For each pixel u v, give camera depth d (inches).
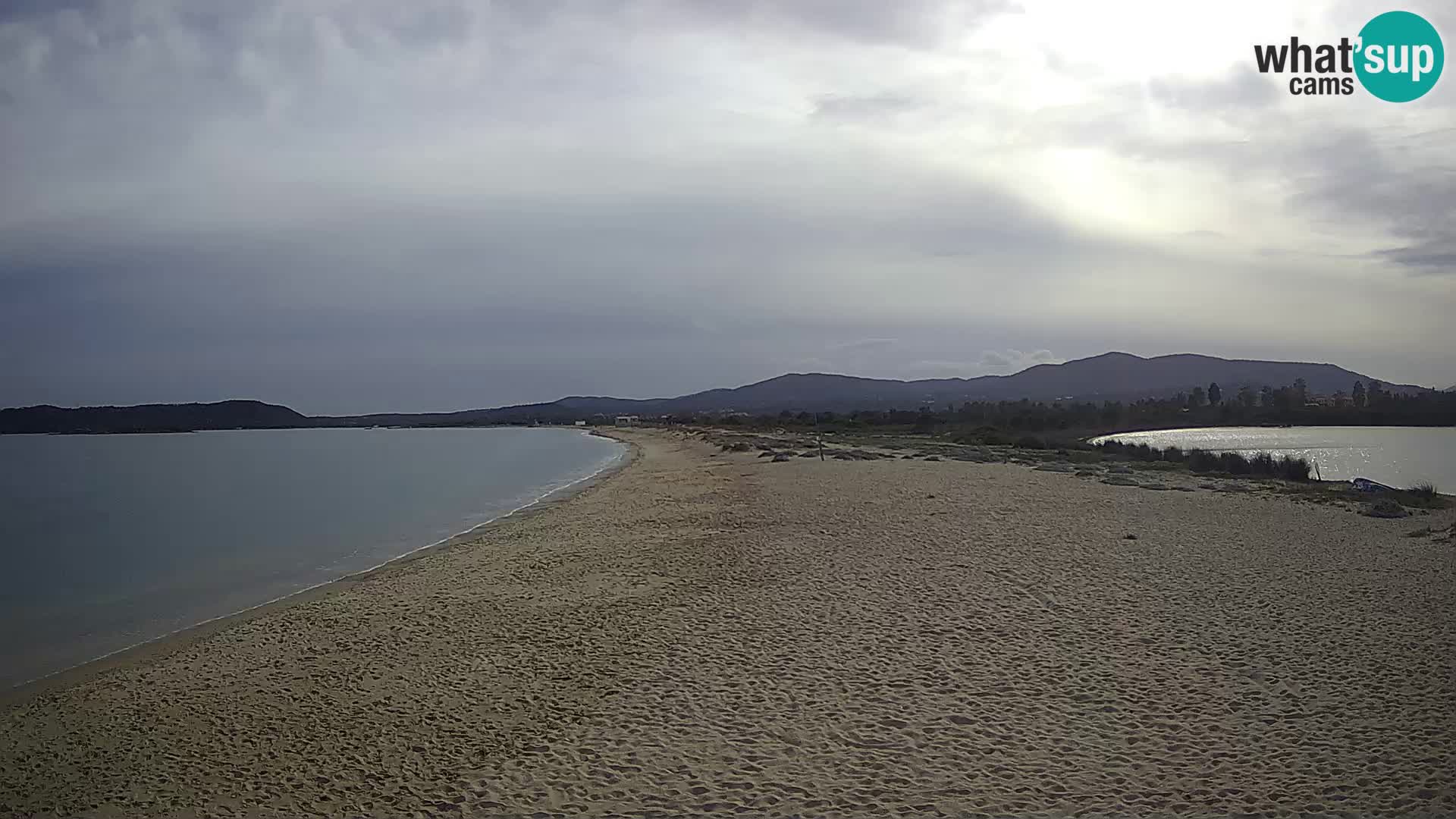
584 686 373.4
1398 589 466.9
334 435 7263.8
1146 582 494.9
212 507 1392.7
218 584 714.8
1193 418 4315.9
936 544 626.8
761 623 445.7
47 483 1967.3
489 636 462.9
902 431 3038.9
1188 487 1021.2
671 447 2687.0
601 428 6314.0
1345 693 311.6
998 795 250.7
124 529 1130.0
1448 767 249.1
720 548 663.8
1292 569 526.0
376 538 954.1
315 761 315.3
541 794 270.5
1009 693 329.4
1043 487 1009.5
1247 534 656.4
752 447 2020.2
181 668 449.1
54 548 965.2
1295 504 840.9
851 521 756.6
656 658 400.8
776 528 741.3
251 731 350.6
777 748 292.4
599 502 1120.2
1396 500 892.6
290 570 765.9
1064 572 526.9
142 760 328.8
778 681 356.8
